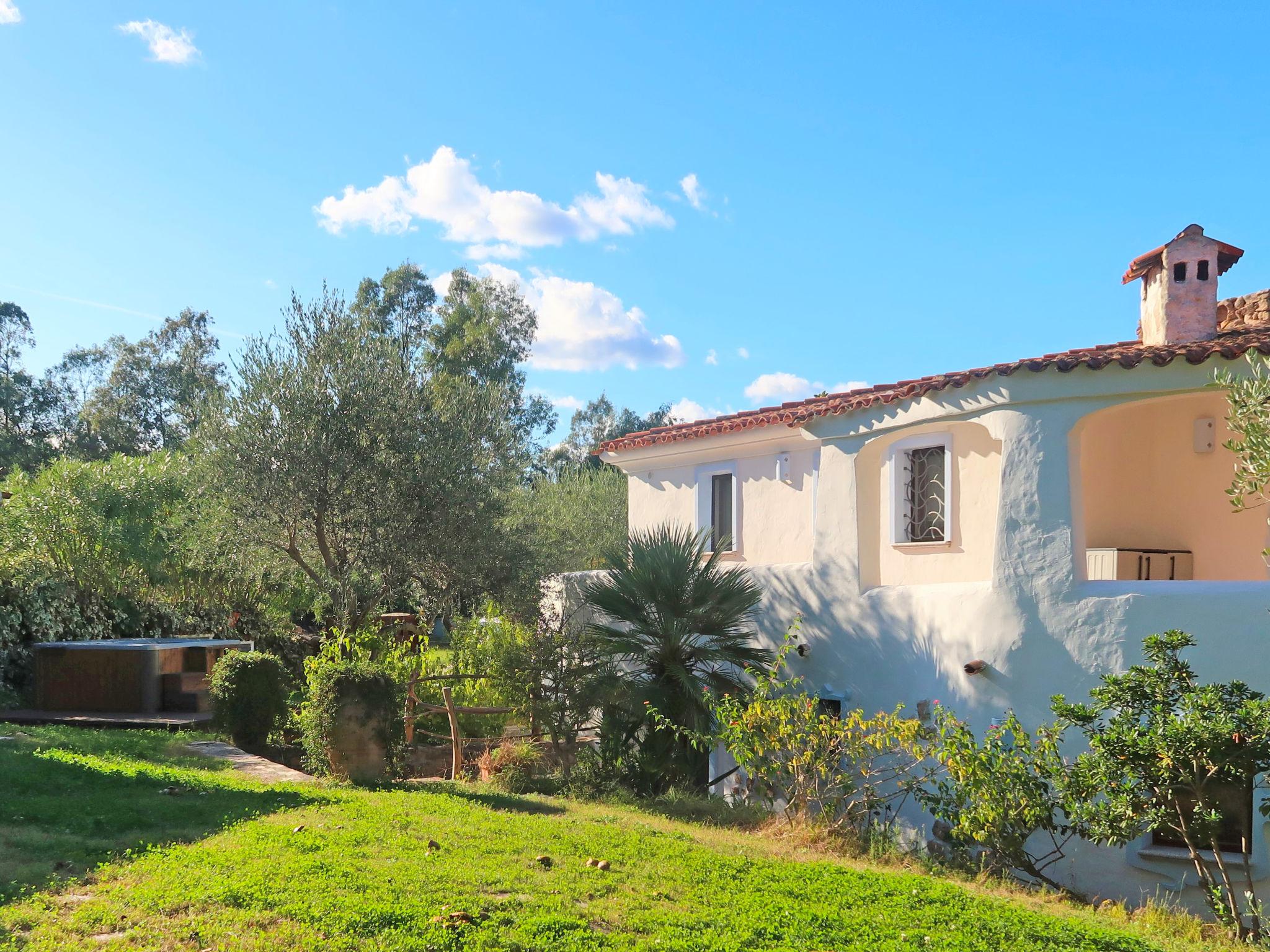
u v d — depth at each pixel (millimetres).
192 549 19031
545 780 14766
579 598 19016
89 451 50812
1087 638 11656
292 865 7223
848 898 8102
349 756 12047
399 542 17062
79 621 20109
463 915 6375
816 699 13305
